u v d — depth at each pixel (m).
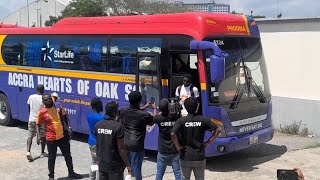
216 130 6.45
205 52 9.25
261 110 10.32
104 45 11.25
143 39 10.34
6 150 11.22
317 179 8.96
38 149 11.32
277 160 10.48
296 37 13.72
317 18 13.13
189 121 6.44
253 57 10.34
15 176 9.04
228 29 9.85
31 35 13.41
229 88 9.63
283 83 14.15
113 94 11.02
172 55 9.80
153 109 9.51
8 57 14.20
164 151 7.17
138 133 7.41
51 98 8.46
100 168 6.42
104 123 6.38
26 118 13.74
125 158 6.35
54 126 8.42
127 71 10.68
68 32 12.24
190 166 6.48
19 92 13.90
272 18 14.21
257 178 8.99
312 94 13.47
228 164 10.16
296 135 13.52
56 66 12.60
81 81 11.87
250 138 9.86
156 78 10.01
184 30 9.55
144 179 8.80
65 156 8.73
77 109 12.03
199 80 9.34
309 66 13.48
